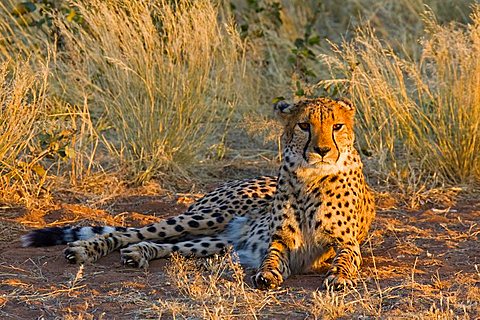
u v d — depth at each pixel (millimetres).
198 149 12578
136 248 9094
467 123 11797
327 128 8719
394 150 12609
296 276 8891
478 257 9242
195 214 9828
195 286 8086
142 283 8398
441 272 8773
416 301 7875
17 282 8383
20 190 11094
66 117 12578
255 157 12953
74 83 13023
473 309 7676
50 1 14461
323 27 17031
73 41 13227
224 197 9969
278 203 9023
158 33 12844
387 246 9711
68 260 9055
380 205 11258
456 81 12070
